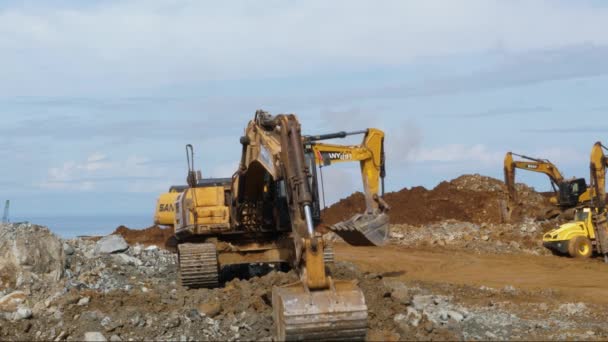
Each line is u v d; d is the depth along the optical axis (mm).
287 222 17656
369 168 17734
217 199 18344
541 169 35562
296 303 10773
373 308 13477
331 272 16766
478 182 43062
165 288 16828
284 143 12406
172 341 12578
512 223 36219
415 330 12727
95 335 12492
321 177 17281
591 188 28891
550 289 19484
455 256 29203
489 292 18578
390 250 31422
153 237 40000
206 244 17453
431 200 41625
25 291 15711
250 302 14258
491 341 12727
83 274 17781
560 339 12945
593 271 24922
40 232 17266
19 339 12938
